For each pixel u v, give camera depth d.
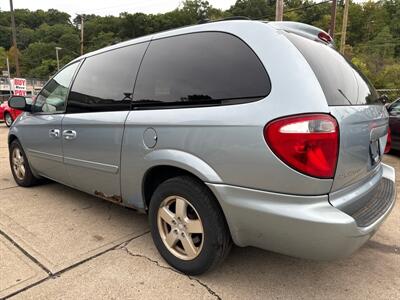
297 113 1.79
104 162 2.86
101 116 2.85
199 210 2.22
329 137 1.78
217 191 2.07
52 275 2.42
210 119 2.06
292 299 2.20
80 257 2.67
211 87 2.15
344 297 2.23
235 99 2.02
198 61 2.28
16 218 3.42
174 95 2.35
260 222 1.95
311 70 1.91
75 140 3.14
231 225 2.09
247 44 2.06
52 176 3.80
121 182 2.75
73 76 3.37
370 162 2.28
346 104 2.02
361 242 1.92
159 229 2.56
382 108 2.60
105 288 2.28
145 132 2.44
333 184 1.85
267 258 2.68
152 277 2.41
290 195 1.83
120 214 3.55
